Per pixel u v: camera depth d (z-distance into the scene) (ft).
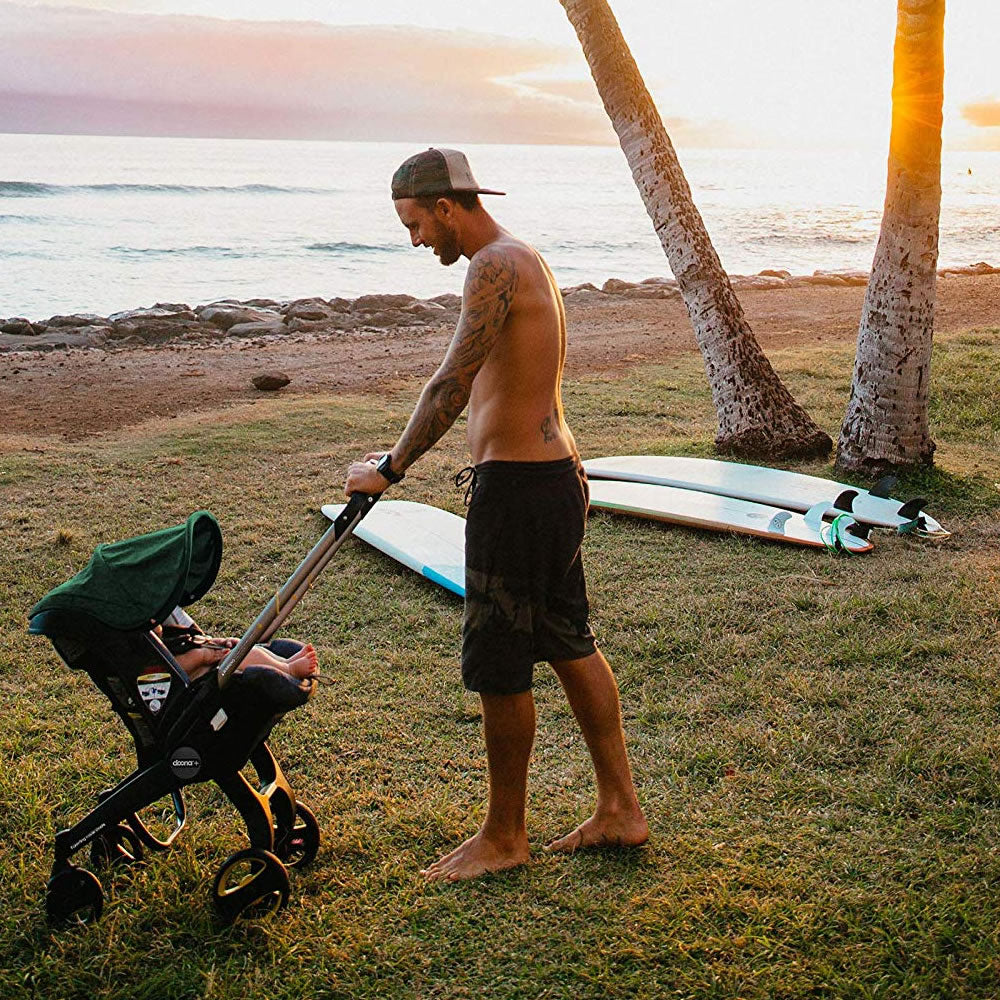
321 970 8.82
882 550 19.47
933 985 8.38
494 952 8.98
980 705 13.11
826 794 11.32
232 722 9.12
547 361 9.36
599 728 10.23
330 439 30.30
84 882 9.43
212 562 9.73
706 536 20.72
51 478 26.09
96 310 80.07
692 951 8.88
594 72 27.86
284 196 219.20
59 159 374.84
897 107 22.26
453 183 9.20
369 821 11.10
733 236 149.89
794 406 26.96
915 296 23.16
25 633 16.60
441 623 16.75
